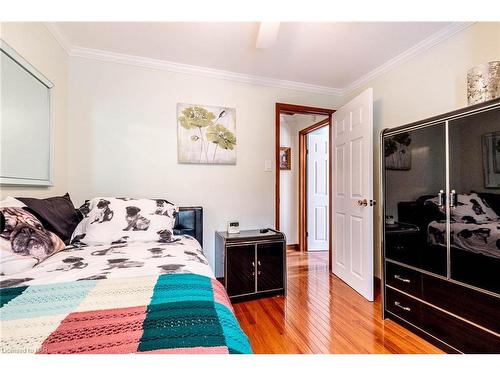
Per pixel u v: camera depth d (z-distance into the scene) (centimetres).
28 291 89
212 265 262
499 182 123
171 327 68
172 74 249
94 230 169
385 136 194
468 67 182
